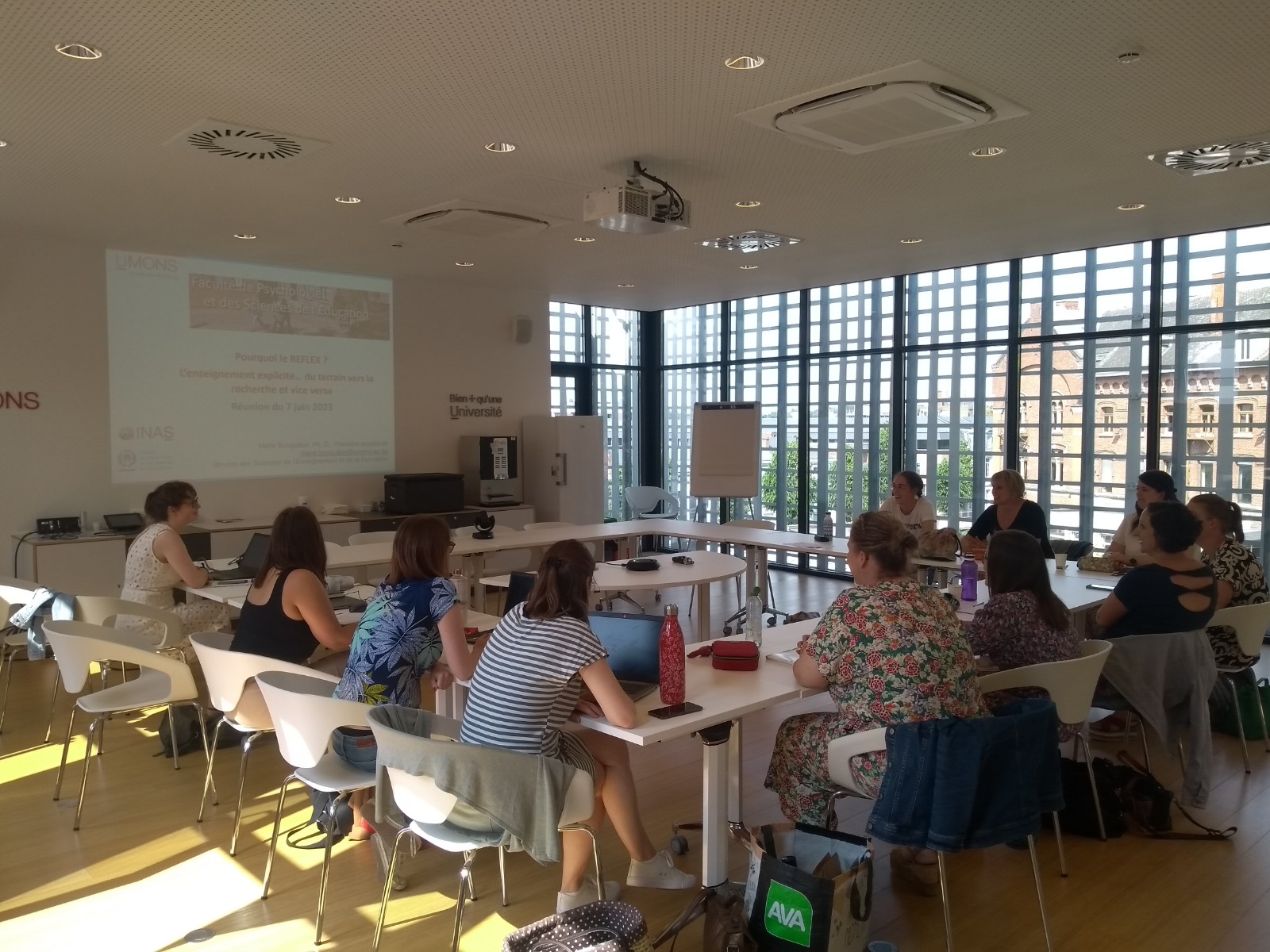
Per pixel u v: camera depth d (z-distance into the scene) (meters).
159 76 3.13
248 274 6.88
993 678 2.89
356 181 4.49
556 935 2.25
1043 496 6.99
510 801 2.21
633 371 10.04
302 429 7.22
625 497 9.53
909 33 2.82
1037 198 4.90
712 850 2.66
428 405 7.96
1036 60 3.04
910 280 7.70
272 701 2.69
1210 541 4.29
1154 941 2.63
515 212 5.14
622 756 2.79
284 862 3.12
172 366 6.56
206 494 6.76
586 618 2.53
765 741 4.37
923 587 2.69
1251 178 4.50
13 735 4.36
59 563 5.75
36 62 3.01
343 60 3.00
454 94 3.31
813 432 8.59
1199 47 2.92
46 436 6.07
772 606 6.80
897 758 2.36
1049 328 6.84
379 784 2.43
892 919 2.76
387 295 7.64
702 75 3.15
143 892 2.92
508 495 8.17
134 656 3.38
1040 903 2.52
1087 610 4.34
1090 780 3.29
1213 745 4.24
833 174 4.40
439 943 2.62
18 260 5.90
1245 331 5.88
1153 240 6.10
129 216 5.27
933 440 7.65
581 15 2.69
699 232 5.76
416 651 2.90
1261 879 3.00
